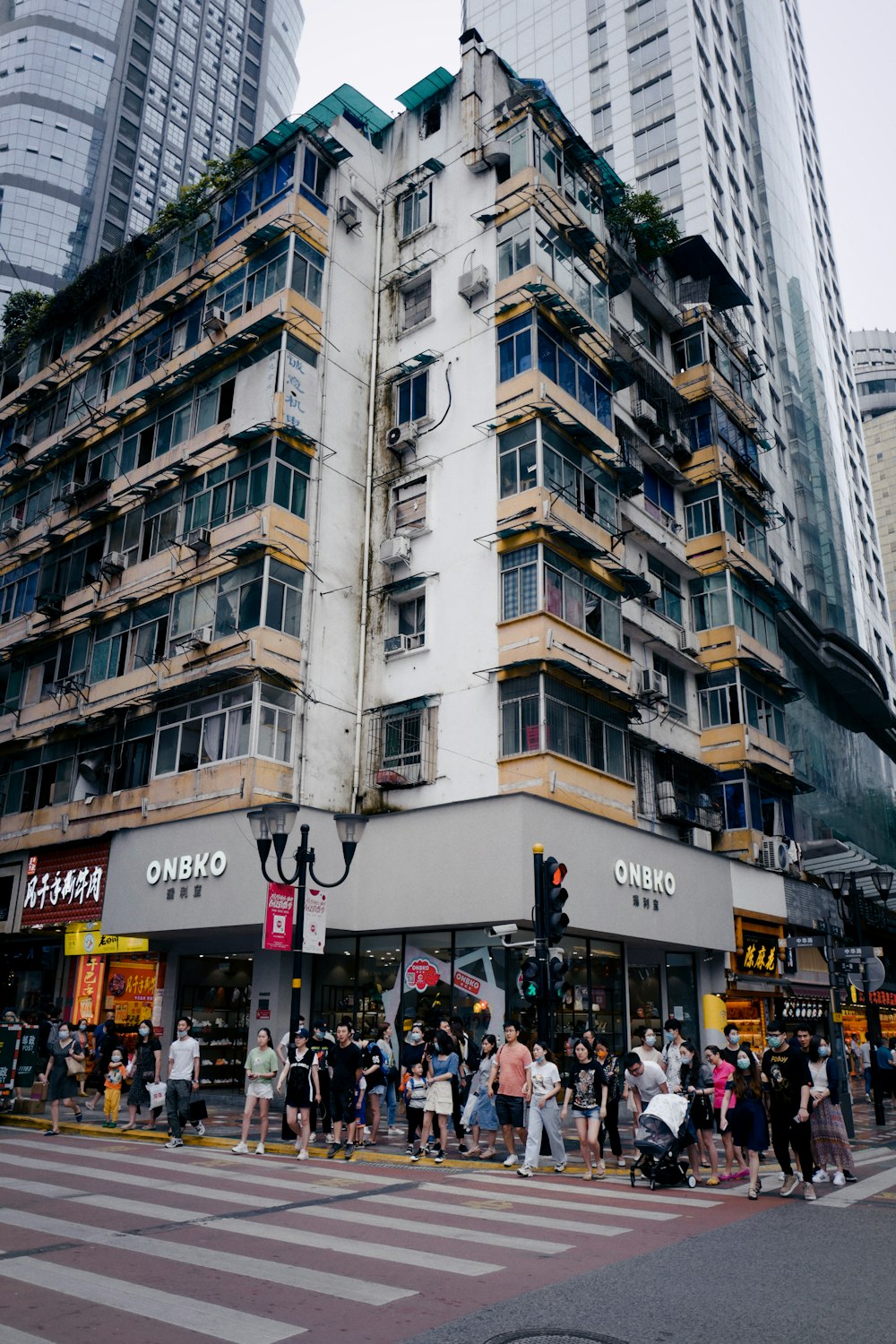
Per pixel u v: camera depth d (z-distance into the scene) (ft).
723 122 166.50
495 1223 26.63
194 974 75.66
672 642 85.87
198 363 78.38
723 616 89.20
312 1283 20.12
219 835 65.67
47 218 284.41
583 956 67.10
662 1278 20.79
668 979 75.31
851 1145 47.91
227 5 358.64
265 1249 23.06
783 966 84.94
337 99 85.61
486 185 78.95
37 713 86.58
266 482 70.33
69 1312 18.03
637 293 93.30
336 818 50.26
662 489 91.25
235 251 80.79
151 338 87.56
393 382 80.18
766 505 115.96
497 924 59.41
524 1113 39.40
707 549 91.56
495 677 66.28
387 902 64.34
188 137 329.93
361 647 74.49
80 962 78.38
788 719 104.58
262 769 65.16
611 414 78.69
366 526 77.56
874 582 207.51
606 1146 45.50
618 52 169.17
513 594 67.21
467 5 200.64
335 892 64.95
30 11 305.73
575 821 63.10
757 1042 80.59
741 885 81.00
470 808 61.77
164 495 79.71
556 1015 63.26
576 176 82.48
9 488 100.68
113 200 301.63
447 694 68.69
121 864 72.79
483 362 74.08
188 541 73.61
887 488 417.28
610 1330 17.17
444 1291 19.61
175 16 336.70
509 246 75.15
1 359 109.60
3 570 97.14
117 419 87.40
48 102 295.48
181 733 71.26
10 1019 57.41
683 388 97.35
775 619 104.53
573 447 72.49
